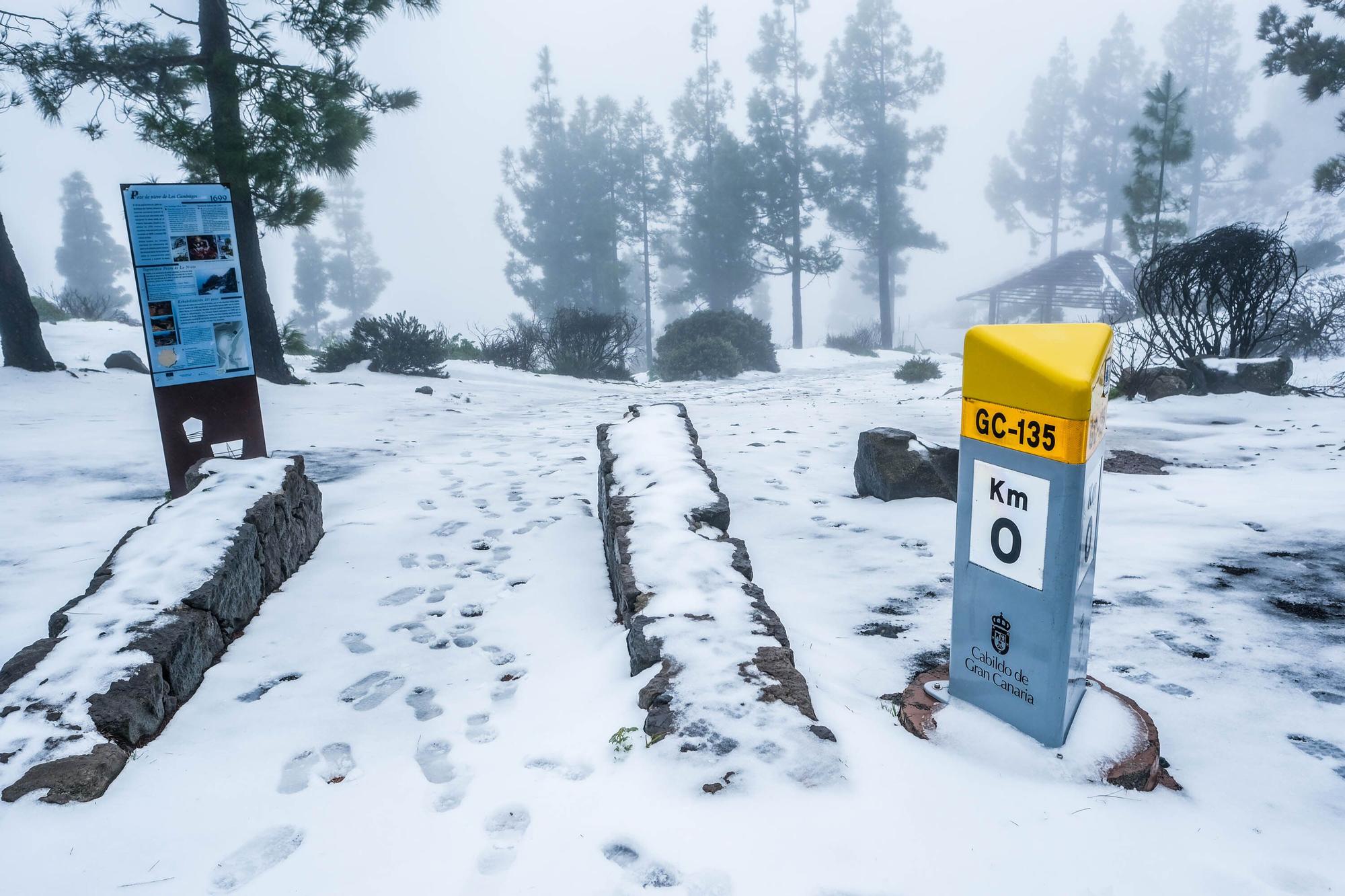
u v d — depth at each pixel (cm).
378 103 1420
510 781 237
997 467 250
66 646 285
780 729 241
